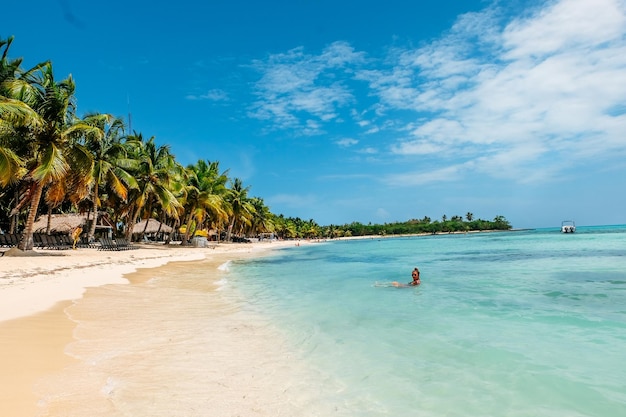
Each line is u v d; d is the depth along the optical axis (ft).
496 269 73.26
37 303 35.27
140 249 131.03
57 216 139.13
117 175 116.47
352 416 15.43
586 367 20.43
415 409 16.07
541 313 33.60
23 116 66.90
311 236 540.52
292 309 37.27
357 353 23.50
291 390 17.97
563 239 226.58
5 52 72.33
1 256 73.92
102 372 19.38
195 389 17.79
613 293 43.24
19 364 19.81
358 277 66.23
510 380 18.95
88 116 89.61
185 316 33.60
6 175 65.16
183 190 162.30
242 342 25.80
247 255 145.59
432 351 23.67
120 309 34.96
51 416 14.42
